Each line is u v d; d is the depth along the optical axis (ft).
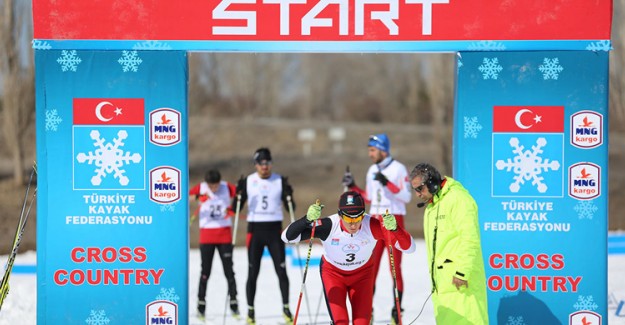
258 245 94.58
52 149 78.59
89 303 79.41
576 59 78.13
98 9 78.23
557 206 78.64
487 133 78.84
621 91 248.73
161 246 79.46
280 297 115.24
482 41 78.28
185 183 79.20
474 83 78.64
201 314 99.30
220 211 99.60
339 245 68.44
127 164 78.89
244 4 78.69
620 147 305.94
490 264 79.10
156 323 79.82
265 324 96.53
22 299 109.50
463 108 78.79
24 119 255.50
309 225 68.49
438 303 66.95
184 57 78.84
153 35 78.48
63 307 79.30
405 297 113.91
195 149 335.67
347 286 72.02
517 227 78.89
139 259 79.46
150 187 79.20
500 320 79.10
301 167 313.12
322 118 486.79
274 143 350.64
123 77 78.48
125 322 79.66
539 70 78.38
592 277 78.54
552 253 78.79
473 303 65.62
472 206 65.92
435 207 67.41
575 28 77.97
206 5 78.54
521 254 78.95
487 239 79.10
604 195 78.23
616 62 247.91
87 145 78.69
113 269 79.46
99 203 79.05
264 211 94.12
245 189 95.66
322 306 108.37
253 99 449.89
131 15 78.38
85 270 79.30
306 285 125.59
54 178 78.69
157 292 79.77
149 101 78.74
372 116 475.31
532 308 78.95
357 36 78.74
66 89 78.43
